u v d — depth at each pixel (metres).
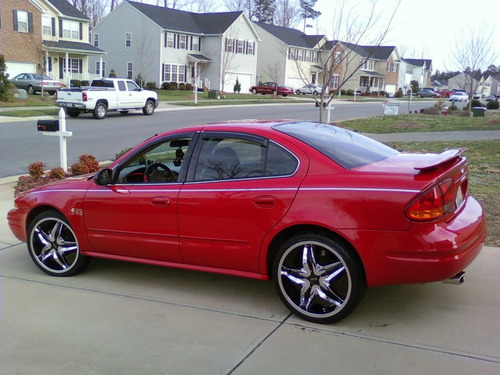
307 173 3.99
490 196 7.91
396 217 3.61
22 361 3.48
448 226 3.70
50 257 5.17
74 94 23.58
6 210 7.68
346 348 3.60
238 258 4.23
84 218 4.89
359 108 38.28
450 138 17.19
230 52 54.44
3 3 37.69
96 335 3.86
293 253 4.05
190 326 4.00
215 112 29.75
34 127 19.48
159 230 4.53
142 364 3.43
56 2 43.75
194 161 4.48
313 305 4.04
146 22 50.38
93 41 54.03
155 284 4.93
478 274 4.93
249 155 4.27
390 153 4.64
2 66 28.67
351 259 3.80
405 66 85.12
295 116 28.39
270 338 3.77
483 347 3.58
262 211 4.04
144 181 4.77
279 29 64.31
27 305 4.43
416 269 3.62
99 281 5.02
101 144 15.59
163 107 32.12
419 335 3.77
